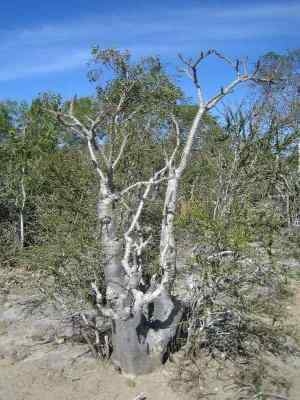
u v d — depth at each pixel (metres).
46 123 9.96
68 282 5.48
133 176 6.59
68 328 6.00
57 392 4.78
